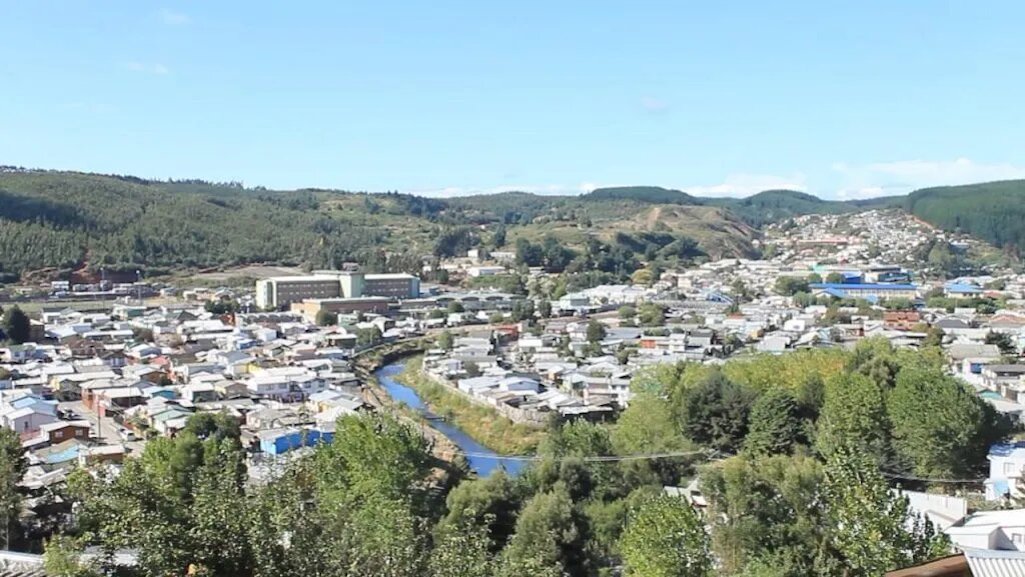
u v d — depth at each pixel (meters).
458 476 41.69
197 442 34.16
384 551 11.02
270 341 95.69
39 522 28.83
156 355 83.62
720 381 47.00
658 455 39.44
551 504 30.48
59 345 87.06
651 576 22.83
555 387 71.94
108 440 50.75
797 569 21.11
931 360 56.53
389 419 36.88
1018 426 47.41
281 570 9.52
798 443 42.50
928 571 11.23
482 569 12.11
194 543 9.26
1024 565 10.69
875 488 18.19
